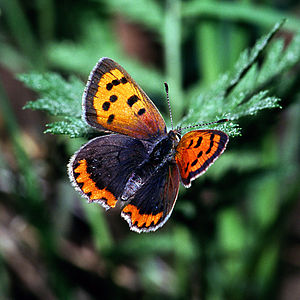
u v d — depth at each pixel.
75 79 0.20
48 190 0.23
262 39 0.19
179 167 0.19
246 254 0.22
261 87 0.19
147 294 0.23
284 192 0.23
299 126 0.23
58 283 0.22
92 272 0.23
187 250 0.22
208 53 0.22
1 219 0.23
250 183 0.20
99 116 0.19
